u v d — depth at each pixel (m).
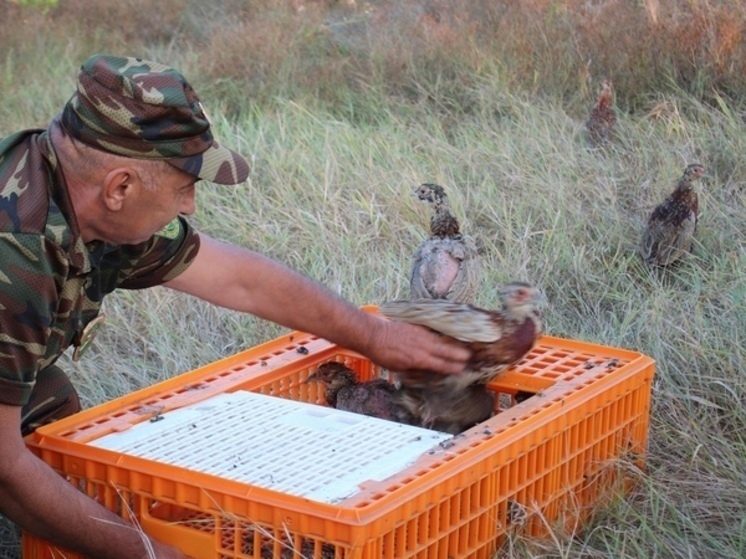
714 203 6.28
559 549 3.03
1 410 2.56
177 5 10.65
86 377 4.42
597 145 7.19
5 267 2.49
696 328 4.66
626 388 3.55
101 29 10.01
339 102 8.36
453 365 3.43
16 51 9.39
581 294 5.39
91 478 2.90
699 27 8.42
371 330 3.41
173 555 2.79
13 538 3.43
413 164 6.78
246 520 2.65
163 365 4.62
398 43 9.17
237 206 6.29
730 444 3.88
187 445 3.04
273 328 4.97
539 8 9.23
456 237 5.03
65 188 2.62
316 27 9.64
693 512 3.49
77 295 2.77
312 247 5.83
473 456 2.90
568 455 3.29
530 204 6.29
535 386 3.58
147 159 2.58
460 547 2.90
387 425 3.20
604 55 8.51
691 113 7.60
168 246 3.08
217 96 8.53
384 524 2.55
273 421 3.24
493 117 7.77
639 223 6.18
